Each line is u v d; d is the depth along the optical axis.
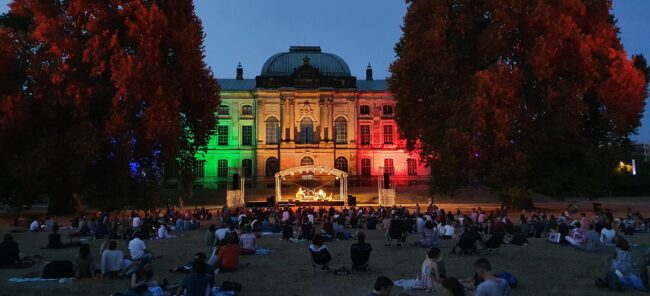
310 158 93.12
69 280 16.41
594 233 23.59
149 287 13.18
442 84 50.28
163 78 43.62
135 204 44.72
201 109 50.12
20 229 36.16
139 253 18.72
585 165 46.91
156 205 47.50
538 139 44.94
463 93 48.47
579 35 45.88
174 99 43.69
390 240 26.02
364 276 17.55
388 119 96.75
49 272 16.94
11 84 43.56
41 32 41.50
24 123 42.66
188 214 40.06
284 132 93.25
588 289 15.34
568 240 25.05
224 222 33.47
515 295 14.58
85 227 31.28
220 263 18.34
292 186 87.31
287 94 94.00
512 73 44.69
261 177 93.44
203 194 79.69
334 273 17.91
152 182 46.41
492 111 43.25
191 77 46.59
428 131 49.94
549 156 48.12
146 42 42.44
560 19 45.50
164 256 22.62
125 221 32.81
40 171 41.19
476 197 74.94
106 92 43.59
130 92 41.56
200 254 13.44
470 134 43.38
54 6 44.62
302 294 14.77
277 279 17.03
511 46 48.91
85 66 43.22
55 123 44.81
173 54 46.03
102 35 42.16
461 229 33.38
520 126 45.25
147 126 42.53
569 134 46.62
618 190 89.44
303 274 17.95
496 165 43.41
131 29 42.38
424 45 48.75
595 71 45.97
